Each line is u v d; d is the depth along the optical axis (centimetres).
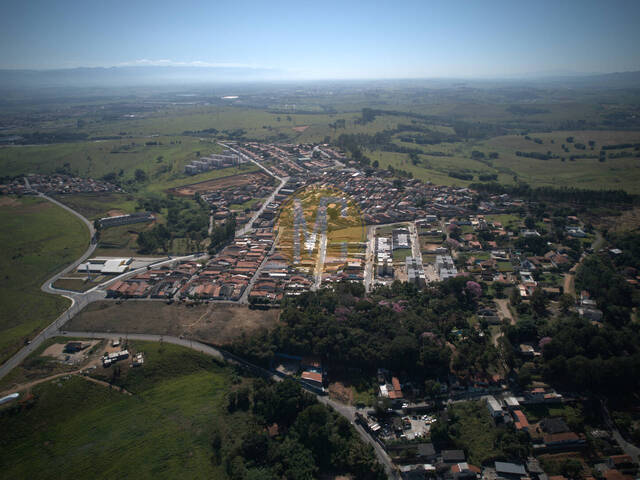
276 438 13375
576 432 12912
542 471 11775
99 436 13138
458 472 11762
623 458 11912
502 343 15875
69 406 13838
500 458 12275
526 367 14900
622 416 13175
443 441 12812
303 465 12281
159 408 14188
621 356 14550
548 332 15875
